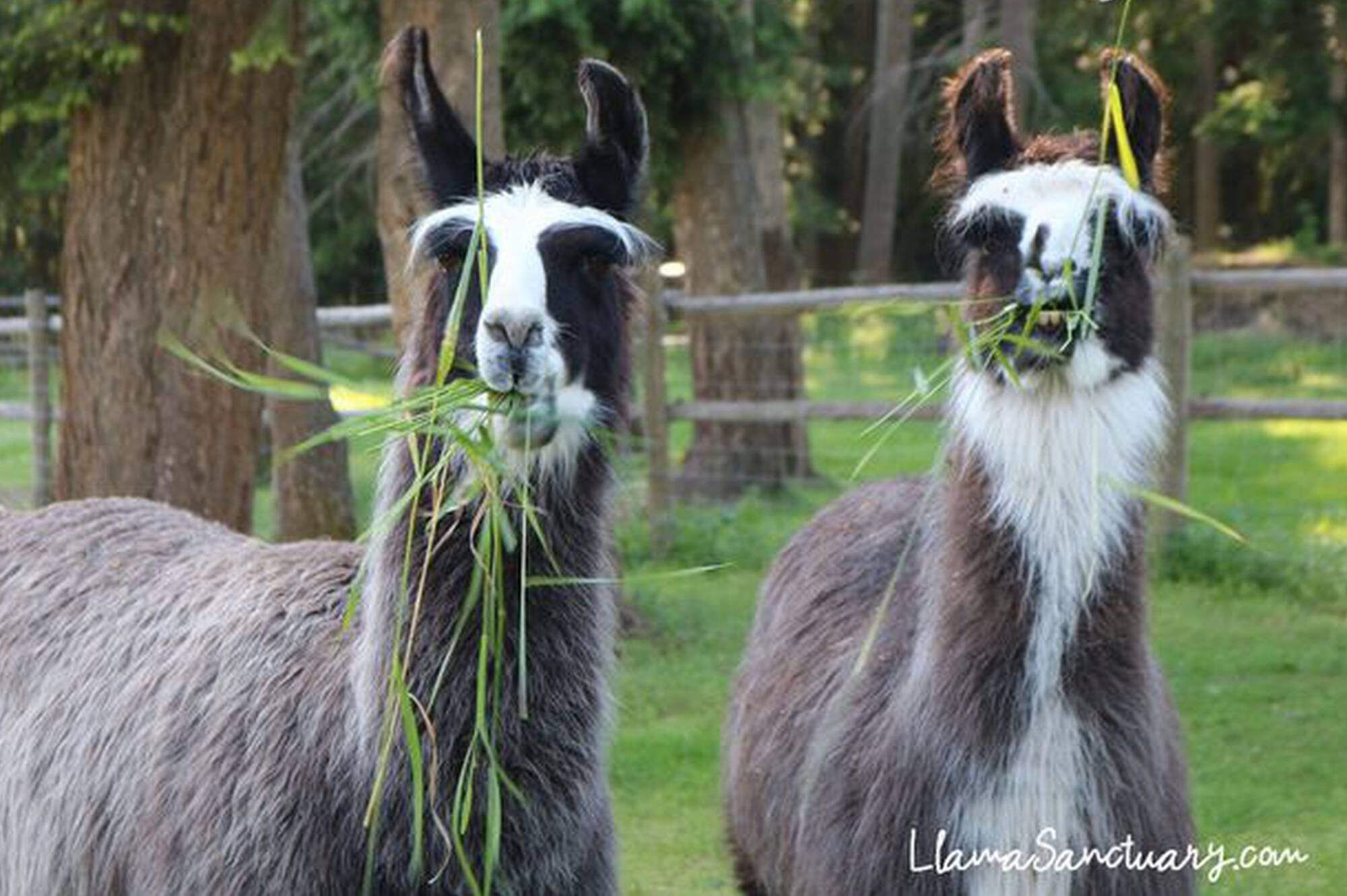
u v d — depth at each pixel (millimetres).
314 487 21469
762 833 9094
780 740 8922
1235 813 12508
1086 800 7484
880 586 8914
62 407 16641
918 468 28391
